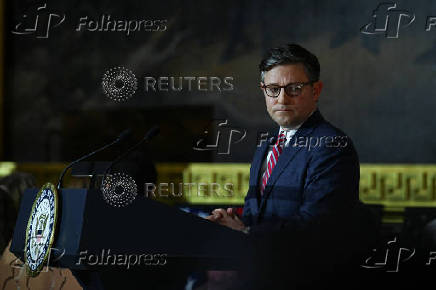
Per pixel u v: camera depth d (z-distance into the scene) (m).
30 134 17.02
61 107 17.00
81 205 3.38
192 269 3.67
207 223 3.62
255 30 16.78
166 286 3.70
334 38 16.58
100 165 3.99
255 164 5.67
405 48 16.38
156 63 16.91
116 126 16.83
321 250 4.34
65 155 16.89
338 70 16.56
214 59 16.81
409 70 16.36
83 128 16.88
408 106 16.33
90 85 17.00
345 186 4.97
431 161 16.22
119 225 3.40
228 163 16.27
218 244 3.61
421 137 16.27
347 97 16.50
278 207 5.10
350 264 4.37
